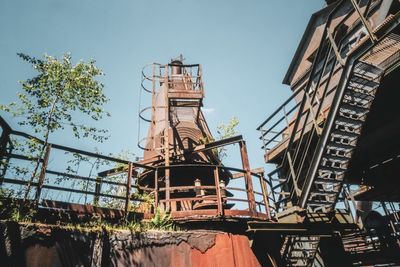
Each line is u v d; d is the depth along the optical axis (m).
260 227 7.24
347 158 7.60
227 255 7.33
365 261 13.29
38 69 10.21
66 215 6.12
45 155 6.20
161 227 7.08
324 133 7.29
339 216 8.05
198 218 7.66
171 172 13.43
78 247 5.30
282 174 12.61
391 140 11.75
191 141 14.88
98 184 9.76
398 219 13.24
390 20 5.80
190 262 6.71
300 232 7.64
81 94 10.40
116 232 5.96
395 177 13.16
